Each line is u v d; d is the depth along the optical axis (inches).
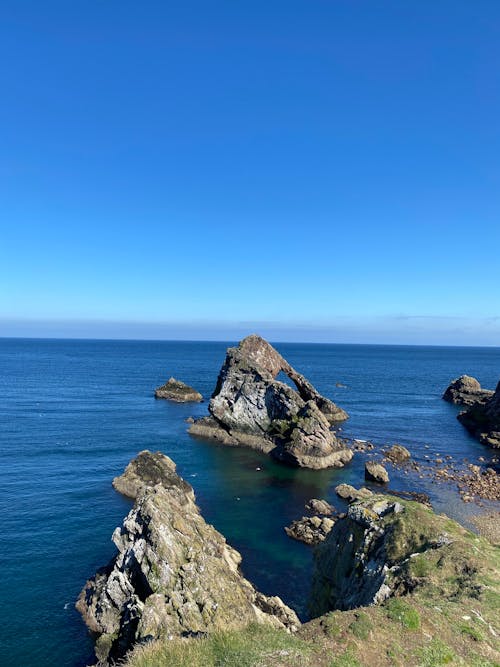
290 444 2635.3
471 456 2842.0
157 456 2230.6
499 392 3580.2
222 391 3253.0
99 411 3917.3
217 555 1222.3
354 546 1055.6
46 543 1521.9
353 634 613.6
